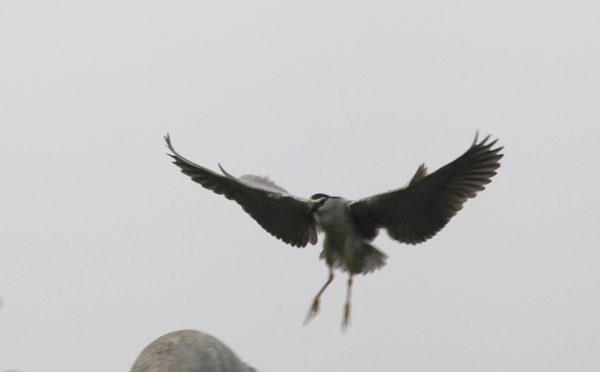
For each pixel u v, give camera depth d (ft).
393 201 43.91
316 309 47.03
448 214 43.01
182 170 50.11
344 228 45.50
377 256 46.24
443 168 40.73
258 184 48.52
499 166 41.06
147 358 34.42
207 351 34.83
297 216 49.03
